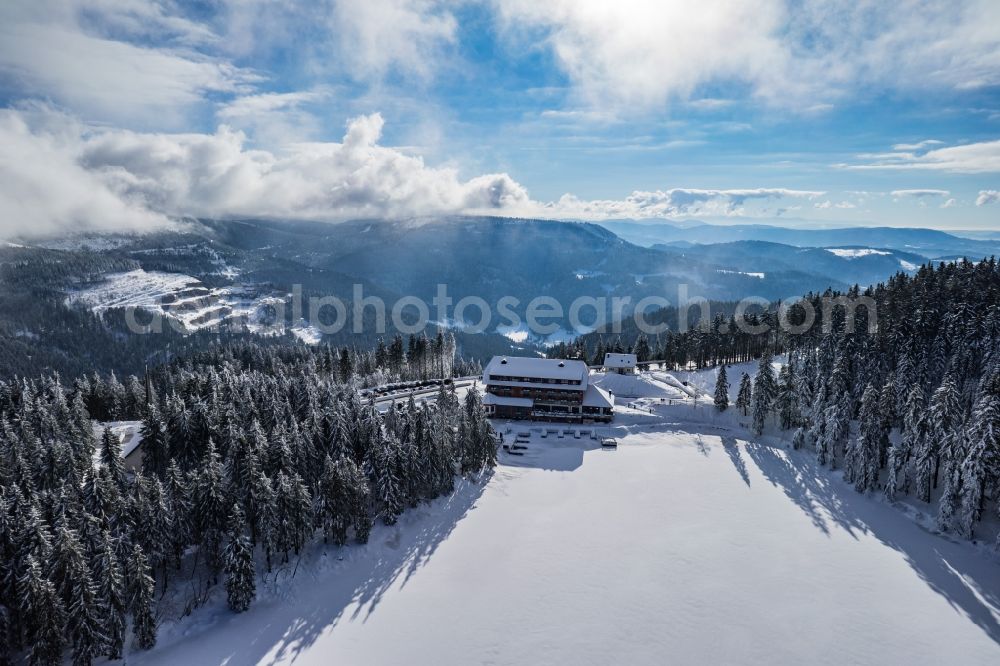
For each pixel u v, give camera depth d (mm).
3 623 45156
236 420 84750
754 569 63750
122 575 50062
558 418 116688
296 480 62562
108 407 117188
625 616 56000
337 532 65062
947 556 65188
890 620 54938
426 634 53469
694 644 52125
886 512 76188
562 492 84062
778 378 115562
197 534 60750
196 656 49594
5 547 48875
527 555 66750
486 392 122312
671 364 166125
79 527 53562
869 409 80688
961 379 90750
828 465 90750
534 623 55031
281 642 51969
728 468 93250
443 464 79812
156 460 78188
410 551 67438
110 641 47125
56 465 68500
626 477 89625
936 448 73438
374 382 150375
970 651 50781
